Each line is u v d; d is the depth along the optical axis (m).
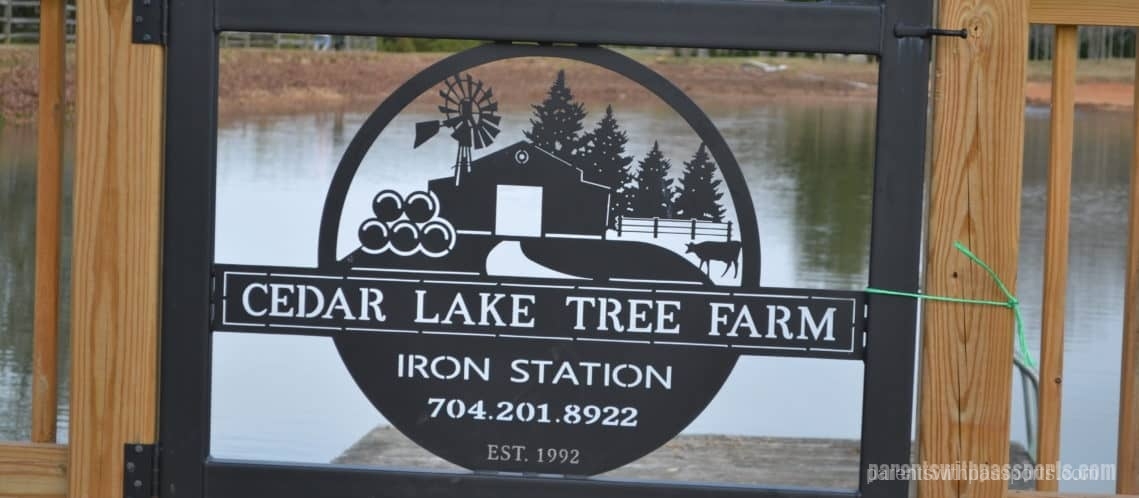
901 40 2.15
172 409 2.27
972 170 2.15
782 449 3.78
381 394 2.27
